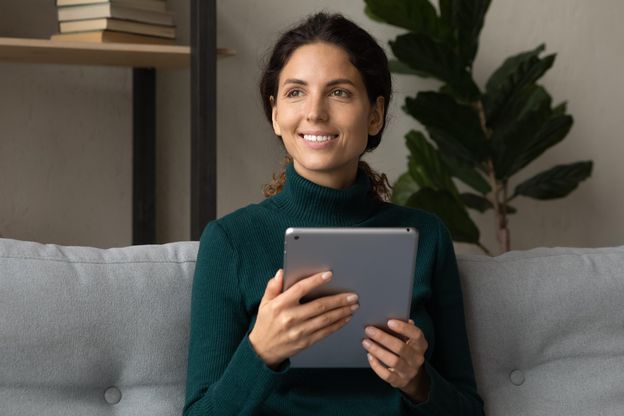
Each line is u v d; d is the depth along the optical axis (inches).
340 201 58.2
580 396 61.2
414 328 49.1
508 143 111.1
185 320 55.9
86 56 96.3
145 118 109.0
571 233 133.5
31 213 108.5
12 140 107.1
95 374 53.6
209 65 93.0
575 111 131.9
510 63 117.3
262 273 55.2
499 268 63.4
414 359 50.1
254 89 116.6
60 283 53.4
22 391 51.9
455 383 57.9
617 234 135.2
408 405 54.8
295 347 47.6
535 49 116.8
